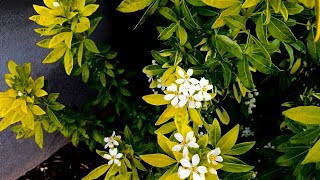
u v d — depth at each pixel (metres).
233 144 0.30
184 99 0.29
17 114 0.38
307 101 0.41
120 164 0.37
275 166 0.39
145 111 0.49
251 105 0.46
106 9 0.53
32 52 0.49
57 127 0.44
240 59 0.34
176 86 0.30
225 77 0.35
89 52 0.42
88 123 0.47
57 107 0.41
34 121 0.41
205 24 0.35
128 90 0.49
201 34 0.36
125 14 0.53
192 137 0.28
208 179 0.28
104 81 0.45
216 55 0.36
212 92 0.37
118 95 0.48
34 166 0.59
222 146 0.30
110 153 0.37
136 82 0.52
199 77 0.38
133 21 0.53
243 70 0.34
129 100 0.50
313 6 0.28
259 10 0.31
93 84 0.47
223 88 0.40
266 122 0.50
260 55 0.33
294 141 0.30
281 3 0.29
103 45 0.44
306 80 0.46
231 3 0.29
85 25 0.35
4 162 0.54
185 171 0.27
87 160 0.60
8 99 0.38
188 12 0.33
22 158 0.56
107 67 0.45
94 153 0.60
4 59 0.47
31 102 0.38
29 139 0.55
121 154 0.38
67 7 0.35
